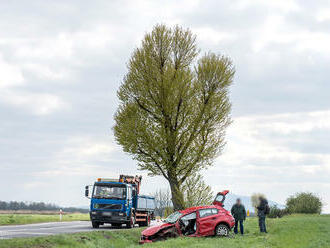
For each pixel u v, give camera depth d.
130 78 32.69
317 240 16.97
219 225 20.33
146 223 33.47
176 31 33.16
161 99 31.78
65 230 24.22
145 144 31.64
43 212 56.19
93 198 28.38
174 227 20.27
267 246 16.56
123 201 28.22
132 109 32.66
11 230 23.23
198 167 32.12
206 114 32.41
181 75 31.84
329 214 42.62
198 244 16.69
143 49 32.75
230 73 33.25
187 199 28.11
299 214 44.62
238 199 22.03
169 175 32.06
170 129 32.41
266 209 22.20
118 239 20.02
